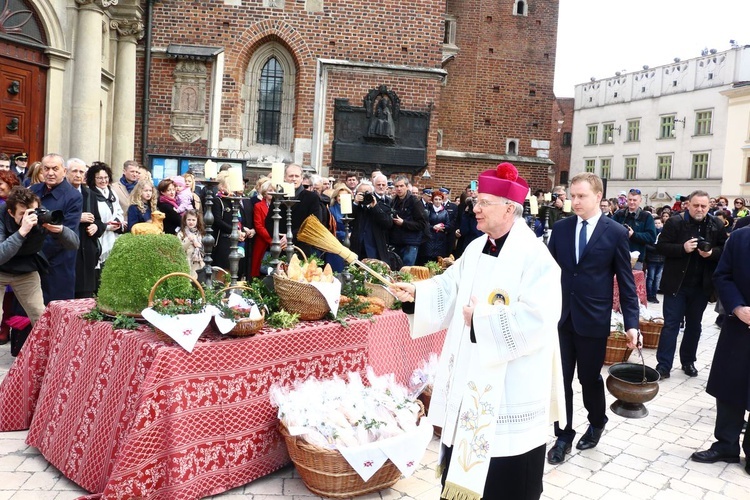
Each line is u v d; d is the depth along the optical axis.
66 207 5.75
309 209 7.28
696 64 42.38
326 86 14.28
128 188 8.02
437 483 4.06
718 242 6.79
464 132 19.09
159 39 13.87
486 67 19.12
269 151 14.64
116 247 4.01
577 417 5.48
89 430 3.76
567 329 4.54
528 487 2.85
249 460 3.85
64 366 4.10
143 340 3.61
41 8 9.98
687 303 6.96
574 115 53.03
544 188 19.47
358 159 14.42
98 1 10.56
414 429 3.98
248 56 14.31
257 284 4.46
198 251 6.79
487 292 2.88
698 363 7.66
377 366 4.72
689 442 5.03
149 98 13.80
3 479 3.79
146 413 3.37
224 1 13.98
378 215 8.05
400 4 14.45
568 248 4.55
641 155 46.66
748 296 4.51
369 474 3.70
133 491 3.35
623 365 4.86
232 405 3.73
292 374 4.06
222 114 14.12
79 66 10.59
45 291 5.91
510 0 19.08
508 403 2.80
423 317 3.15
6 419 4.44
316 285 4.23
